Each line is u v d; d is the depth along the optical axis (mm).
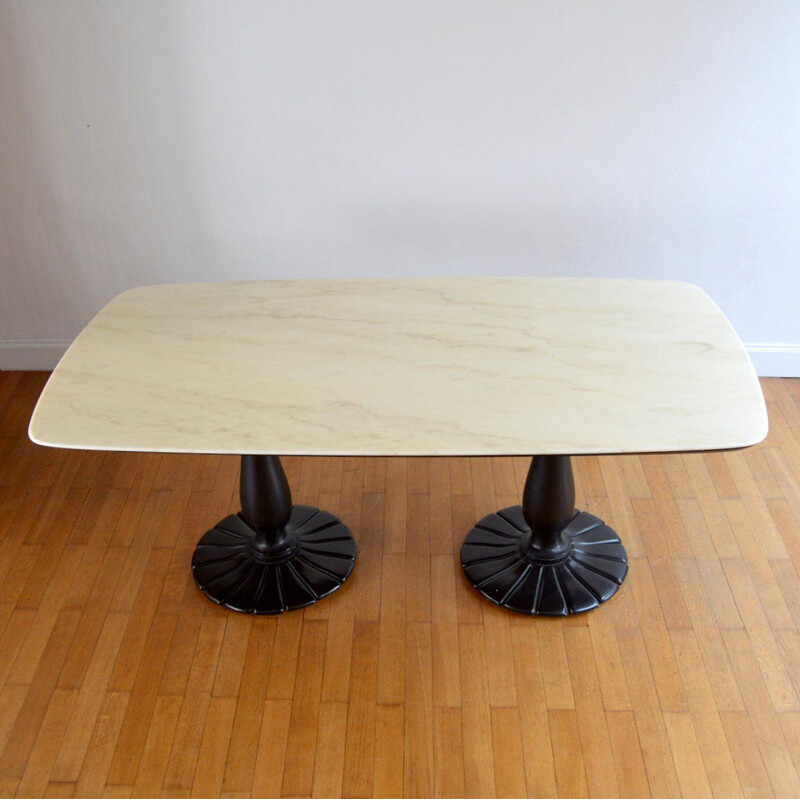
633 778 1868
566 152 2688
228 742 1955
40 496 2664
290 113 2641
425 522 2553
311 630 2217
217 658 2148
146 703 2043
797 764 1885
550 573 2316
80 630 2225
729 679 2066
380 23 2471
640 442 1601
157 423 1682
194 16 2467
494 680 2078
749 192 2734
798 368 3113
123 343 1950
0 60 2549
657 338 1915
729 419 1656
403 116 2637
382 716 2002
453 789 1856
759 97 2551
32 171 2768
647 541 2465
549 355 1865
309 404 1728
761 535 2477
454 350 1891
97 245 2936
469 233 2869
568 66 2529
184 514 2596
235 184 2789
